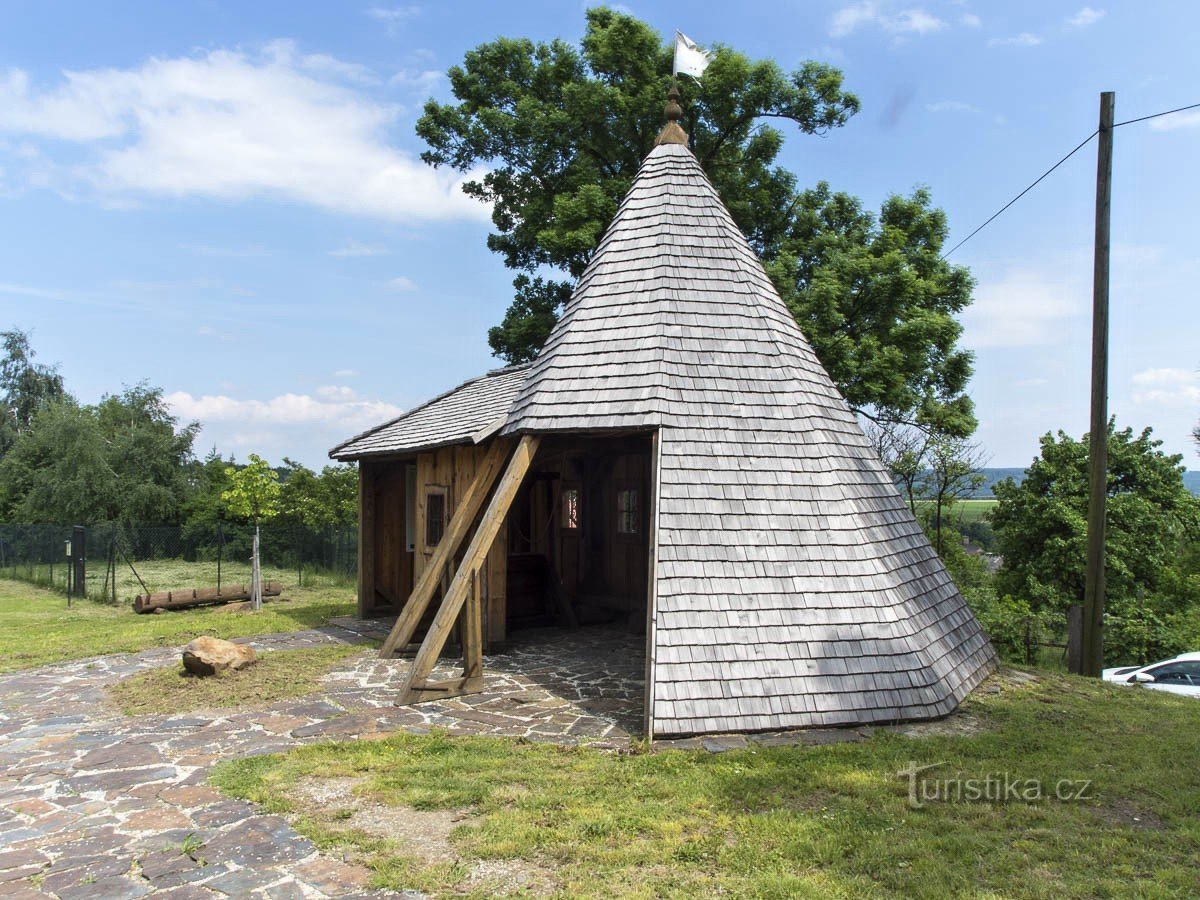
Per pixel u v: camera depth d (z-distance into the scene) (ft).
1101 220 36.52
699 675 22.57
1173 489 76.02
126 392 127.65
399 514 45.73
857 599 25.17
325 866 14.46
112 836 15.80
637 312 29.22
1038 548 74.18
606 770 19.40
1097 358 36.42
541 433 28.35
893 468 74.69
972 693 27.30
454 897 13.28
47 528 78.02
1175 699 28.50
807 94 65.77
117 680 30.48
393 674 30.55
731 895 13.46
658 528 24.48
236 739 22.29
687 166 33.22
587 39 67.72
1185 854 14.98
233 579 76.18
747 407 27.48
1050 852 14.94
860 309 61.31
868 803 17.29
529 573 42.45
